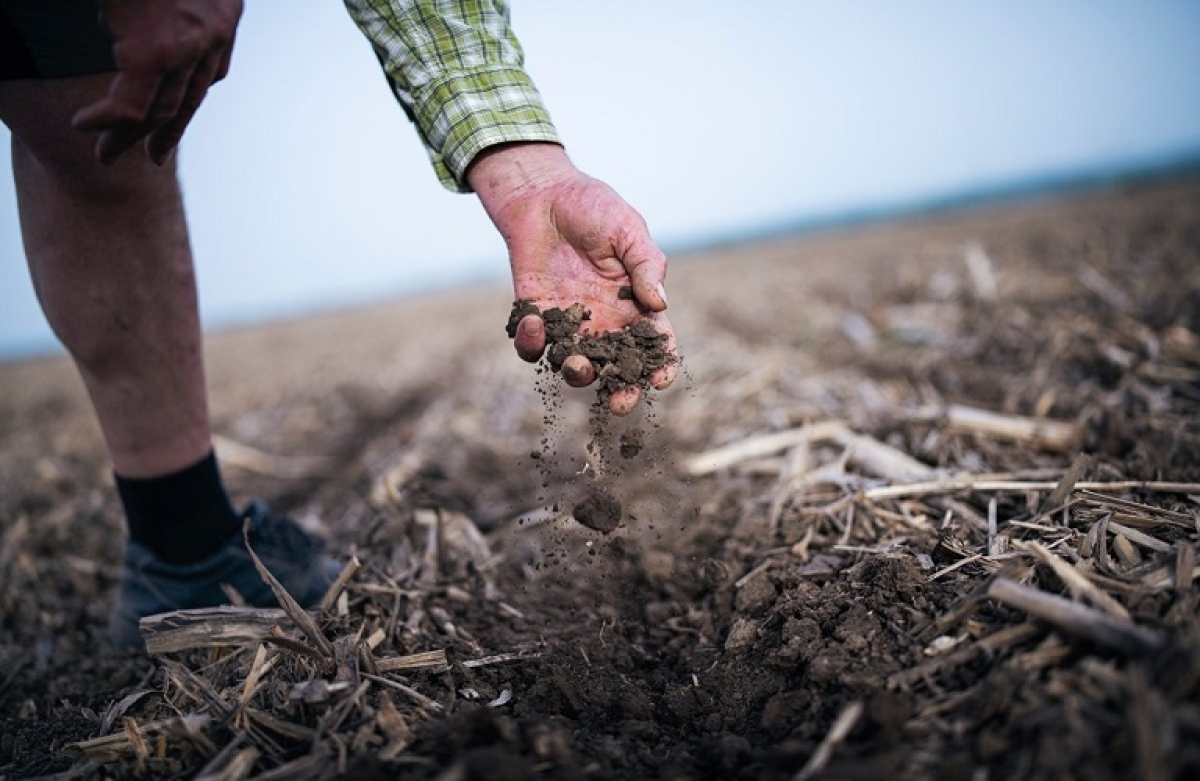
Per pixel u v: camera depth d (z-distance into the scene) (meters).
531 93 1.76
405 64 1.74
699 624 1.94
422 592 2.06
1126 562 1.55
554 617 2.02
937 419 2.75
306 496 3.71
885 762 1.17
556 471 3.17
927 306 5.30
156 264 1.80
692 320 6.76
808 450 2.82
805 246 13.42
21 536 3.15
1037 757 1.10
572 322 1.71
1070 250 6.59
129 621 2.08
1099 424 2.54
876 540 2.03
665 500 2.64
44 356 14.87
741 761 1.34
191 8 1.27
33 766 1.59
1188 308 3.79
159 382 1.88
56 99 1.54
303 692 1.47
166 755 1.45
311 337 11.44
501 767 1.21
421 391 5.80
